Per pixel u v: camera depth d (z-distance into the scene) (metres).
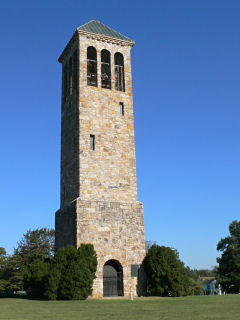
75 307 25.39
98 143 41.38
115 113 43.44
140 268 38.69
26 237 70.69
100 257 37.19
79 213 37.59
